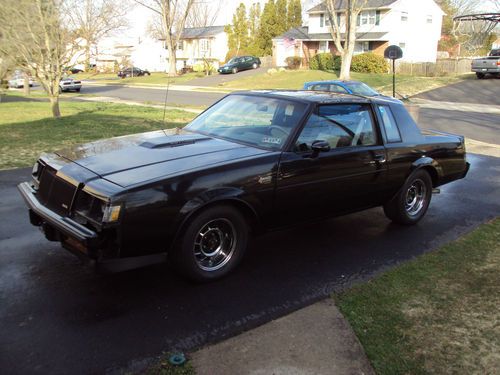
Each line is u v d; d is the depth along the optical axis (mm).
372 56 38625
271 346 3111
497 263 4531
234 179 3859
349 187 4785
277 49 50844
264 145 4359
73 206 3613
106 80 51031
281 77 38438
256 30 67000
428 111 20469
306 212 4516
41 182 4074
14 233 4973
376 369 2898
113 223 3318
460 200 6938
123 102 24766
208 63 53000
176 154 4059
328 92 5336
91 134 11805
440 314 3562
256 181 3988
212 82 41031
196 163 3840
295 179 4266
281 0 61625
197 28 69500
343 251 4820
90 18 14727
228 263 4055
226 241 4043
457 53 54562
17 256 4387
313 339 3201
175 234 3611
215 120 5043
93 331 3215
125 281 3959
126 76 55688
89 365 2861
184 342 3125
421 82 32750
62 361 2891
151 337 3168
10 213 5613
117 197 3320
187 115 16938
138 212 3389
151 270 4184
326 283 4062
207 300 3693
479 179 8336
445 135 6188
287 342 3160
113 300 3641
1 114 16797
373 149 4973
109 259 3402
